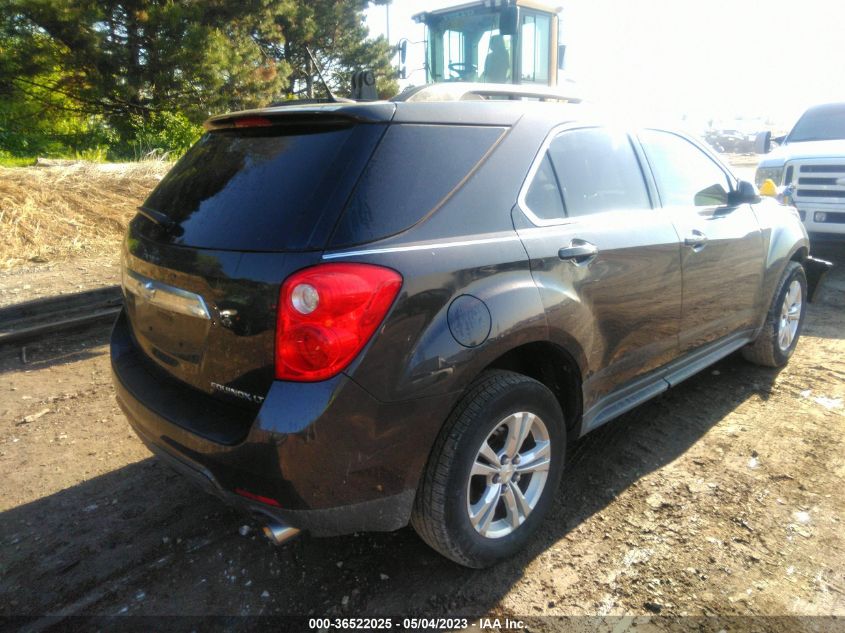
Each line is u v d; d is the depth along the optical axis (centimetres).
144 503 315
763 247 410
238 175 247
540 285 257
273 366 212
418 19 914
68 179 938
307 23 2247
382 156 228
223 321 222
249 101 1819
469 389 243
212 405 235
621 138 332
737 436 368
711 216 373
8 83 1559
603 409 312
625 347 310
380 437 217
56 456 357
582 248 276
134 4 1580
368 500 222
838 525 288
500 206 256
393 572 267
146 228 276
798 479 324
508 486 261
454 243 236
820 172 712
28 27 1502
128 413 269
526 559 272
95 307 589
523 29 835
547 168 282
